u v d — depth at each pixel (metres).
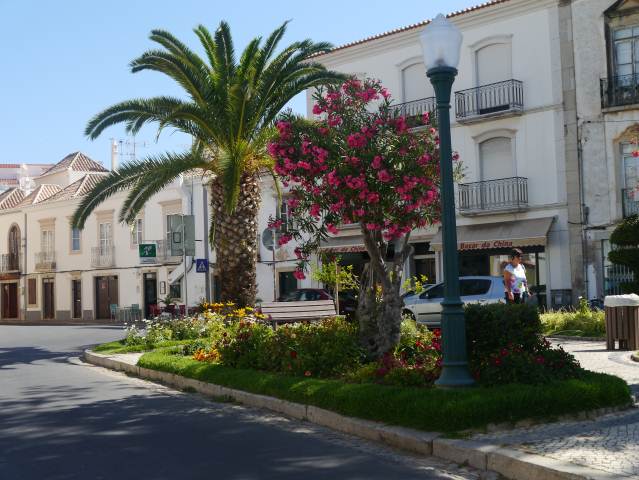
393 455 6.93
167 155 18.55
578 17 25.23
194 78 17.28
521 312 8.57
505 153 26.94
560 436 6.71
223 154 17.36
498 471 6.11
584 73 25.12
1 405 10.41
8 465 6.86
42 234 49.72
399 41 29.27
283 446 7.41
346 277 15.83
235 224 18.19
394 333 10.33
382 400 7.76
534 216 26.14
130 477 6.34
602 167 24.78
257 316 16.44
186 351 14.77
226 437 7.90
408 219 10.05
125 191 42.16
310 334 10.82
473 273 27.56
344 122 10.47
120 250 42.94
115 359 15.32
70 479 6.31
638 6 24.09
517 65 26.55
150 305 40.56
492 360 8.25
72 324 40.41
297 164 10.05
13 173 79.38
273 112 18.16
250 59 17.88
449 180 8.27
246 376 10.56
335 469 6.45
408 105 28.91
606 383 8.02
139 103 17.67
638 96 24.17
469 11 27.39
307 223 10.75
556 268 25.61
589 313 18.75
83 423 8.88
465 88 27.73
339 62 31.05
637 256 20.19
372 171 9.80
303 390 9.09
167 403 10.33
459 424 7.09
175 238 18.80
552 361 8.40
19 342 24.16
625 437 6.57
